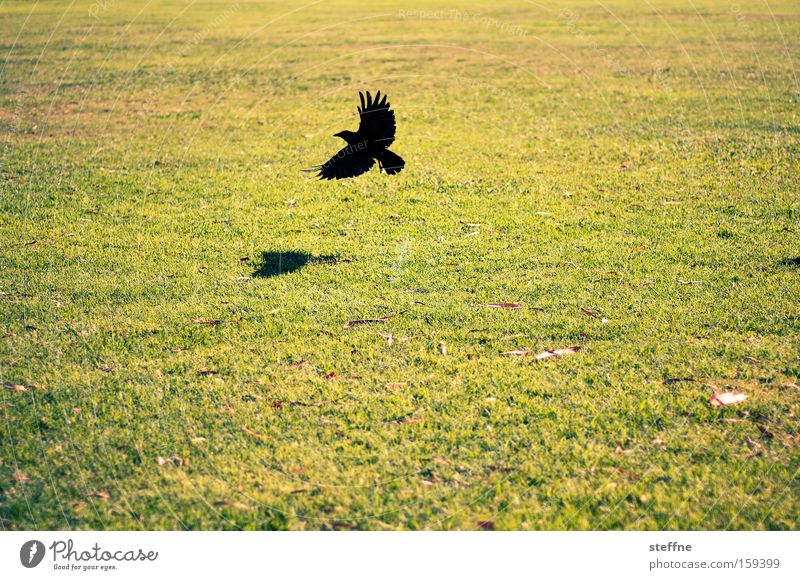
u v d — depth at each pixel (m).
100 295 7.06
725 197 9.36
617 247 7.98
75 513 4.62
